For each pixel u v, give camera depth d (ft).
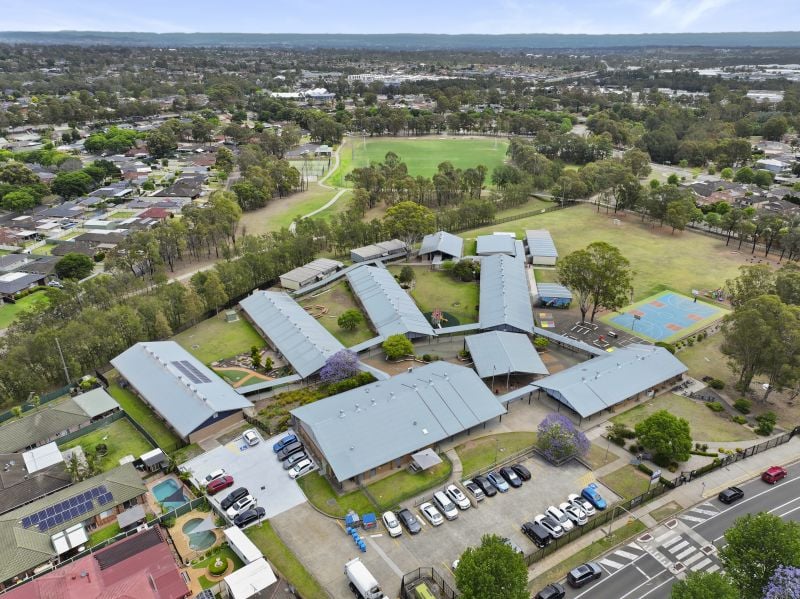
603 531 223.51
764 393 315.99
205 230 534.37
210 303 417.69
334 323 405.59
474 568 173.99
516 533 222.89
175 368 321.73
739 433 280.51
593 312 391.45
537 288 448.24
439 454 268.62
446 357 357.82
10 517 221.66
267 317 393.91
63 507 227.81
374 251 525.34
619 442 272.51
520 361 331.16
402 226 534.78
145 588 190.08
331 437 257.75
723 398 311.06
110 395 319.68
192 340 385.50
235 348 373.81
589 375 310.04
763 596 168.04
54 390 335.47
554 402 309.42
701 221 599.98
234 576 193.67
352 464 246.47
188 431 275.80
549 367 345.10
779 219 510.99
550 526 220.64
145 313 380.78
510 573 172.24
